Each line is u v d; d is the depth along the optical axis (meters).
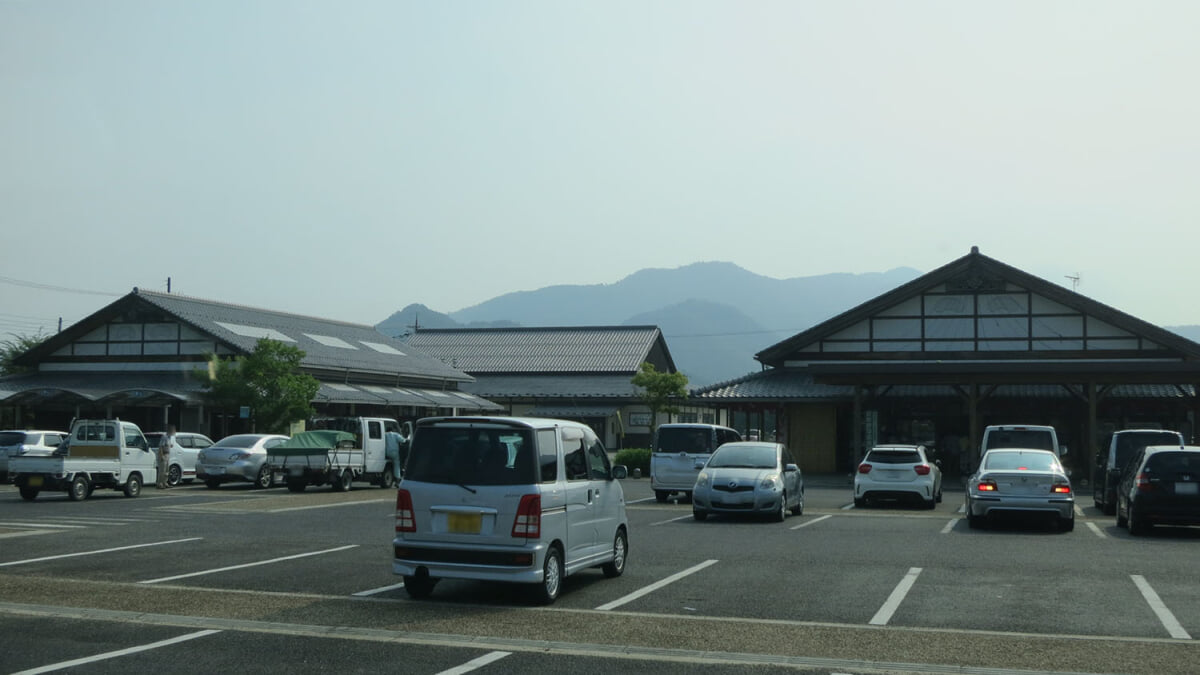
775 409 39.72
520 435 10.52
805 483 34.56
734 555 14.47
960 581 12.04
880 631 9.10
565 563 10.89
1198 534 17.89
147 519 19.50
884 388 38.47
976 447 34.22
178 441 31.89
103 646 8.39
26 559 13.62
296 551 14.54
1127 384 35.09
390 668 7.68
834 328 39.62
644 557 14.25
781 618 9.73
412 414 48.72
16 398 36.53
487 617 9.70
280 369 36.22
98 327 42.22
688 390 50.75
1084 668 7.78
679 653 8.20
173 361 41.06
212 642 8.55
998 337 38.28
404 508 10.54
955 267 38.50
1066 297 37.44
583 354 65.06
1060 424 37.34
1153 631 9.17
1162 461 17.23
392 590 11.24
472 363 65.06
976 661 7.99
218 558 13.77
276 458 28.38
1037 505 18.23
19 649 8.27
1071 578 12.30
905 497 23.97
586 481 11.55
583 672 7.60
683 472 25.30
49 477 24.02
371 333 54.94
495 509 10.27
